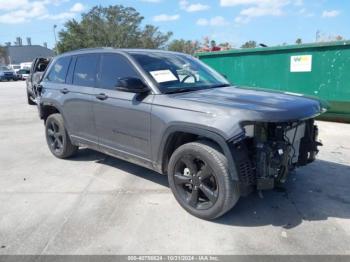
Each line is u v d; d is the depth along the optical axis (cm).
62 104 566
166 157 416
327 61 862
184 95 405
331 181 488
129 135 451
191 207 390
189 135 398
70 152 602
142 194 452
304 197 438
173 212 400
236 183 348
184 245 335
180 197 401
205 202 384
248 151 352
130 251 327
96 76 505
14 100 1695
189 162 381
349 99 841
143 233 357
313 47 876
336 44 838
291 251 324
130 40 5981
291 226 369
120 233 357
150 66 445
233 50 1023
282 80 948
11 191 473
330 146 660
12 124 995
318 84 886
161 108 399
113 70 477
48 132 628
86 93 512
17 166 585
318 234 352
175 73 451
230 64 1041
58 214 401
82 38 5672
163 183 489
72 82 555
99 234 356
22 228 371
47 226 374
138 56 458
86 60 533
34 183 501
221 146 347
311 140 417
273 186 356
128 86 410
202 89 441
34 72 1362
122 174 529
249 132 340
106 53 495
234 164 343
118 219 386
